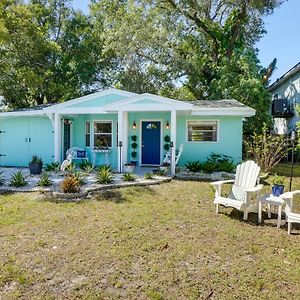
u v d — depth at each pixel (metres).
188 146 12.83
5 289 3.24
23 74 19.97
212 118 12.59
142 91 20.69
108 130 13.65
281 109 18.94
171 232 5.01
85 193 7.52
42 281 3.41
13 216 5.84
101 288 3.28
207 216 5.95
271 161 11.27
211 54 22.59
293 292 3.20
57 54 22.92
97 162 13.60
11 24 17.88
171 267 3.76
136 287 3.30
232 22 21.16
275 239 4.75
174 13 20.53
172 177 10.16
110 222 5.48
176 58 20.22
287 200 5.07
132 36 19.91
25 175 10.52
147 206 6.62
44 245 4.42
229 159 12.41
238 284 3.36
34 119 13.80
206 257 4.06
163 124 13.22
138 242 4.55
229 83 18.80
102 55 23.38
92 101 12.39
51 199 7.18
